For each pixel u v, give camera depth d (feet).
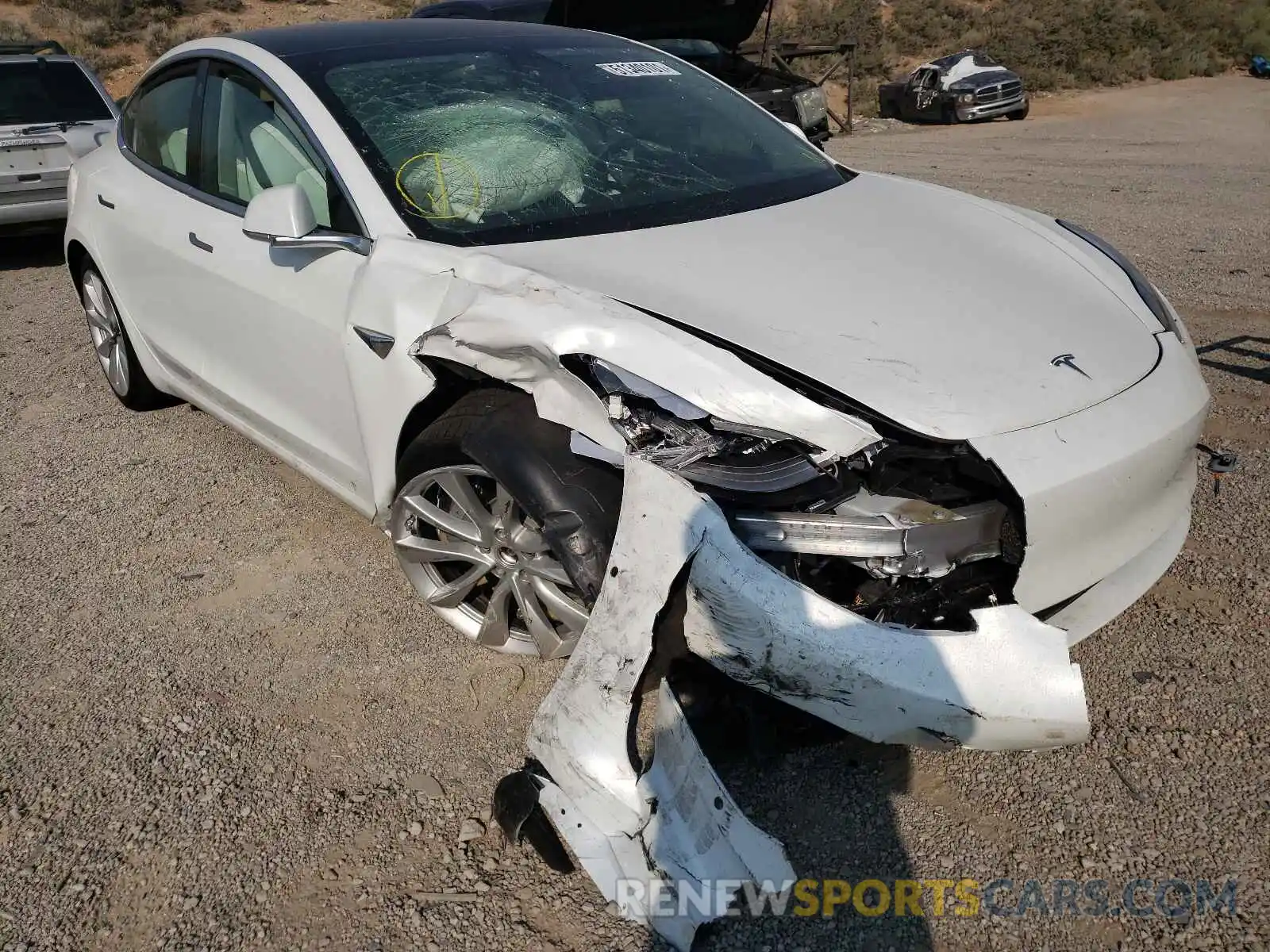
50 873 7.45
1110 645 9.26
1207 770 7.79
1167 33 80.74
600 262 8.45
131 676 9.61
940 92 56.85
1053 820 7.45
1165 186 30.58
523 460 7.65
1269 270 20.27
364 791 8.08
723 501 6.73
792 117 32.89
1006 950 6.53
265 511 12.64
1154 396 7.76
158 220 12.37
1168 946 6.47
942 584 7.17
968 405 7.05
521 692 9.12
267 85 10.64
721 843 6.37
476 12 27.99
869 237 9.29
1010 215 10.48
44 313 21.71
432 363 8.40
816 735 7.29
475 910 6.98
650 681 6.98
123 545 11.98
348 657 9.74
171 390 14.02
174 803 8.04
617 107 11.28
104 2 79.15
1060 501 6.90
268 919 7.00
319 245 9.05
